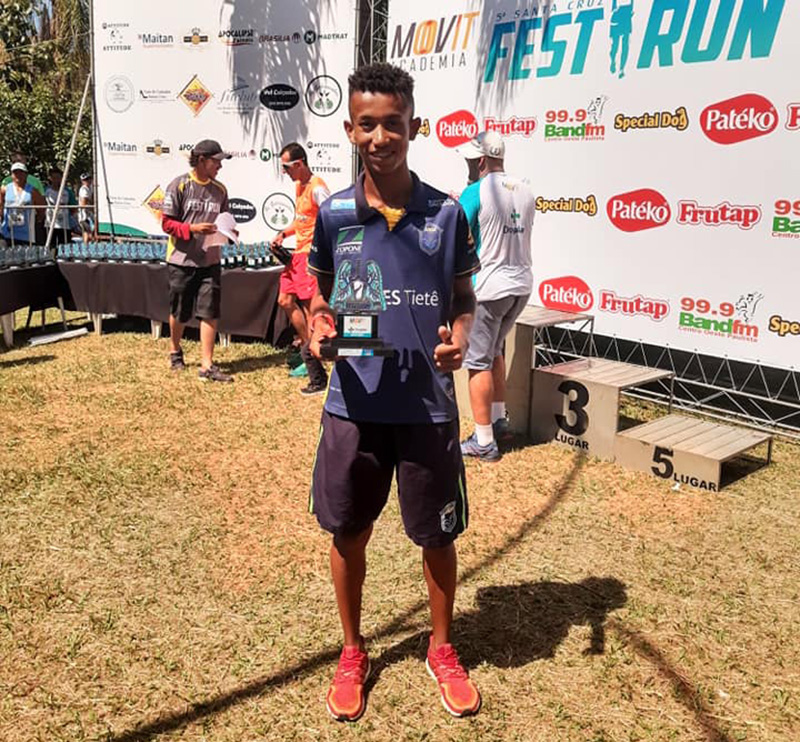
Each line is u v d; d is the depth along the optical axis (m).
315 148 8.75
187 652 2.96
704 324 5.61
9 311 7.50
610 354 6.76
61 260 8.18
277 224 9.07
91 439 5.16
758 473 4.74
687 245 5.62
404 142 2.32
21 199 10.72
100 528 3.92
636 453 4.74
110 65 9.43
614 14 5.78
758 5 5.05
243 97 8.95
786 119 5.03
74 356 7.32
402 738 2.54
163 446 5.06
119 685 2.78
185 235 6.32
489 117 6.75
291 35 8.61
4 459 4.79
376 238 2.41
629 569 3.59
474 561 3.65
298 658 2.92
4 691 2.74
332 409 2.49
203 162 6.38
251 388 6.36
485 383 4.81
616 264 6.04
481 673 2.85
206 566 3.57
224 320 7.70
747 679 2.84
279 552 3.71
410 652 2.96
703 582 3.49
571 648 3.00
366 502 2.54
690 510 4.21
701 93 5.40
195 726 2.59
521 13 6.39
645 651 2.99
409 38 7.36
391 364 2.42
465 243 2.48
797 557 3.72
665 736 2.55
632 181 5.86
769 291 5.27
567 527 4.00
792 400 5.69
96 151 9.68
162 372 6.79
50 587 3.38
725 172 5.36
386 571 3.52
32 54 13.28
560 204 6.33
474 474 4.69
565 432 5.12
